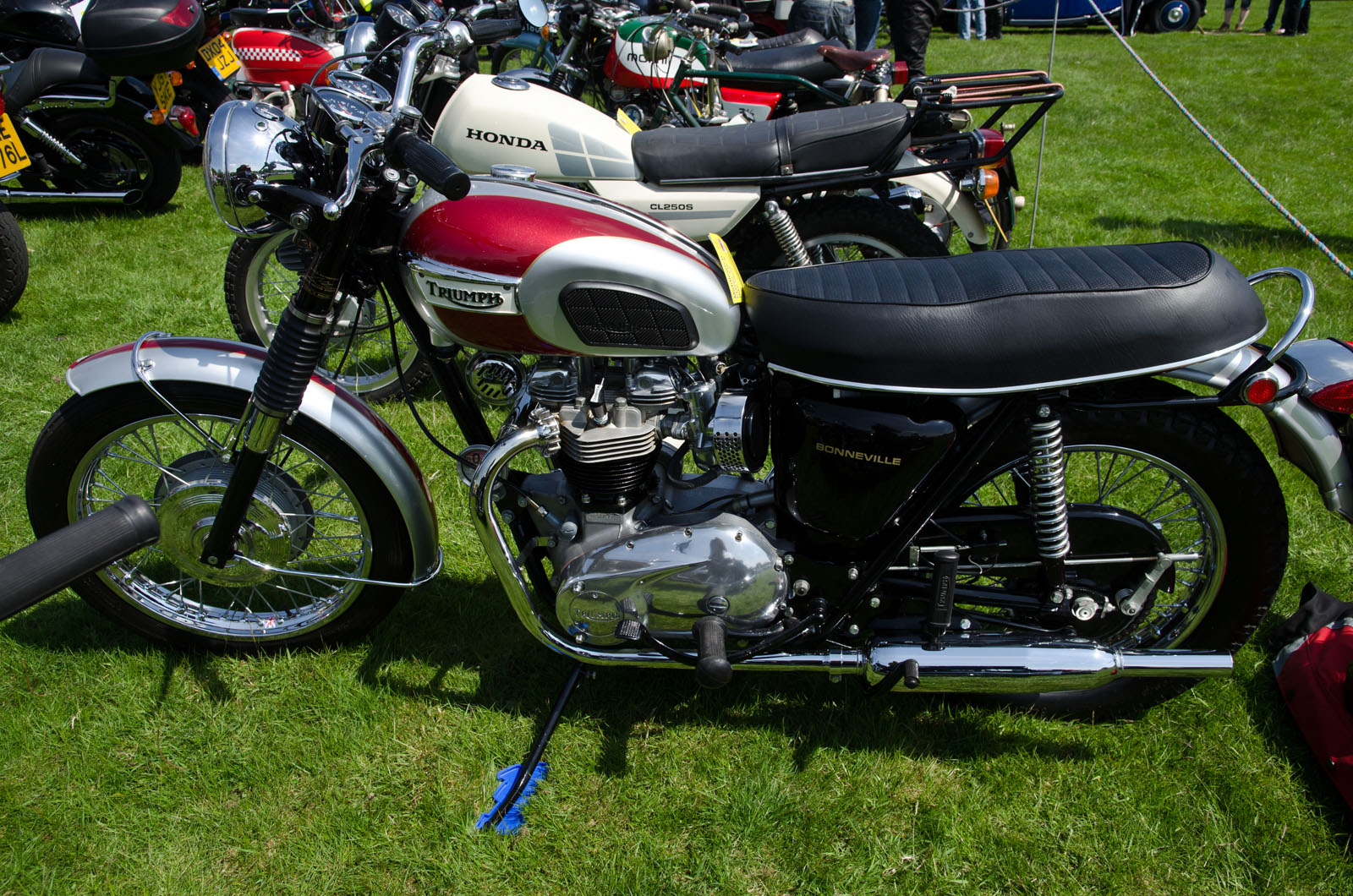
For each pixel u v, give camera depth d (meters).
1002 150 2.96
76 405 1.90
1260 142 6.86
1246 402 1.59
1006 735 2.02
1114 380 1.52
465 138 2.83
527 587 1.89
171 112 4.85
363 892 1.72
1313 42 11.38
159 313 3.95
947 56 10.16
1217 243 4.79
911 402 1.63
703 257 1.69
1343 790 1.83
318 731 2.03
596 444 1.67
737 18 4.49
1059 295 1.51
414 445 3.06
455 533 2.67
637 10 4.19
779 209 2.91
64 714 2.05
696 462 1.75
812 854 1.78
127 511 0.87
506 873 1.75
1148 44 11.22
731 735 2.02
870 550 1.79
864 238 3.17
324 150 1.64
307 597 2.42
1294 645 2.09
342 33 5.60
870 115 2.87
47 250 4.60
